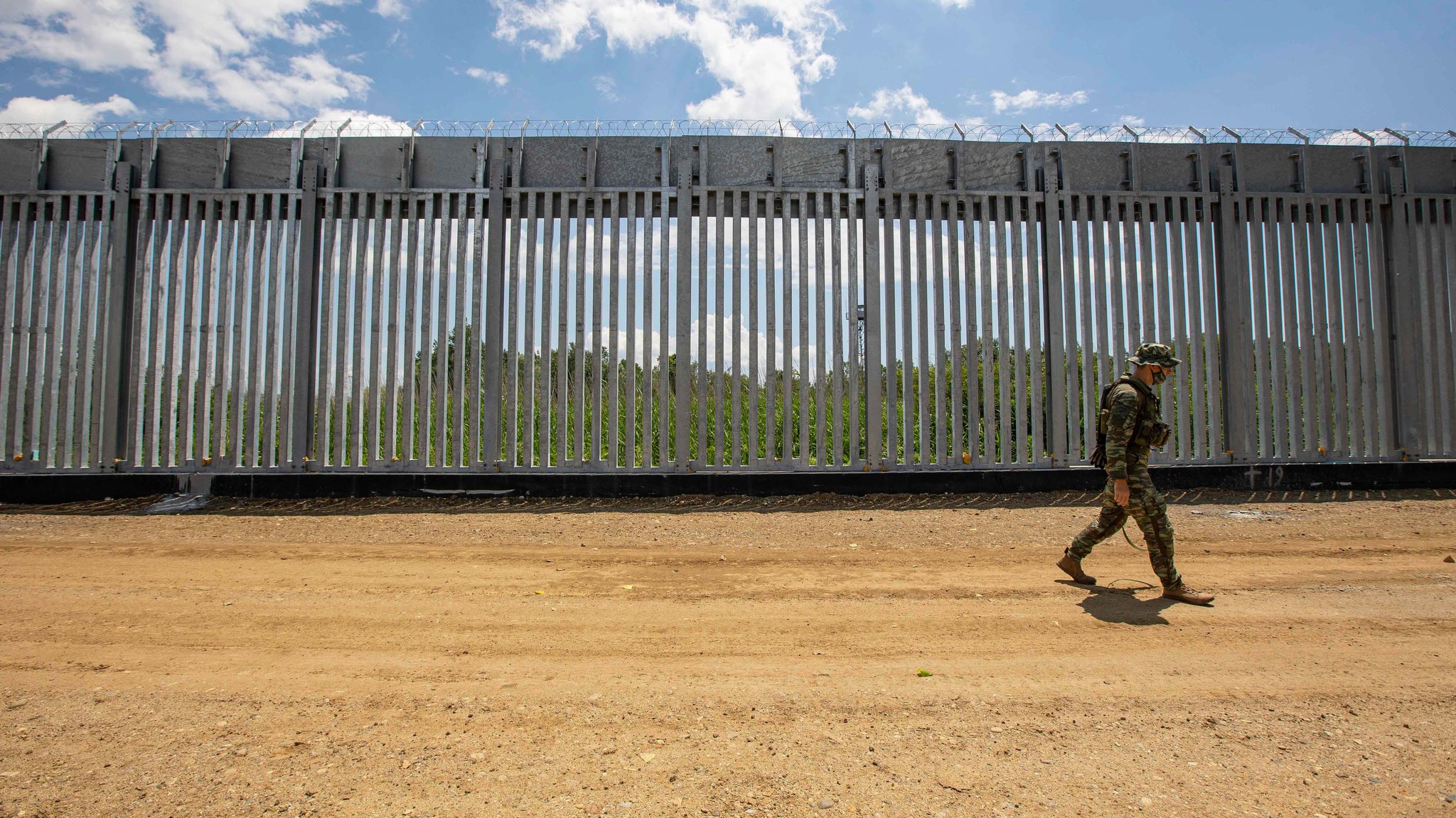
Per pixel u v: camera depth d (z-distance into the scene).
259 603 5.54
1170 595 5.57
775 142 10.56
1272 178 10.80
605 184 10.54
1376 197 10.79
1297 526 8.32
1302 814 2.82
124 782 3.02
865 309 10.42
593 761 3.22
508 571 6.56
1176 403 10.45
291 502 9.81
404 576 6.34
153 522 8.88
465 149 10.46
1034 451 10.30
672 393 10.80
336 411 10.12
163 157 10.48
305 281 10.23
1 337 10.22
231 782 3.03
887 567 6.67
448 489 10.02
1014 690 3.97
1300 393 10.55
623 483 10.08
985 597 5.67
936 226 10.48
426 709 3.73
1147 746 3.37
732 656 4.48
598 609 5.42
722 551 7.39
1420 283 10.73
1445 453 10.53
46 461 10.09
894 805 2.88
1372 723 3.59
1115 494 5.59
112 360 10.20
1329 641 4.68
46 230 10.41
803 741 3.42
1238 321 10.49
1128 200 10.58
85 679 4.09
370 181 10.43
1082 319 10.41
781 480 10.12
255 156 10.45
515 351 10.23
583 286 10.38
